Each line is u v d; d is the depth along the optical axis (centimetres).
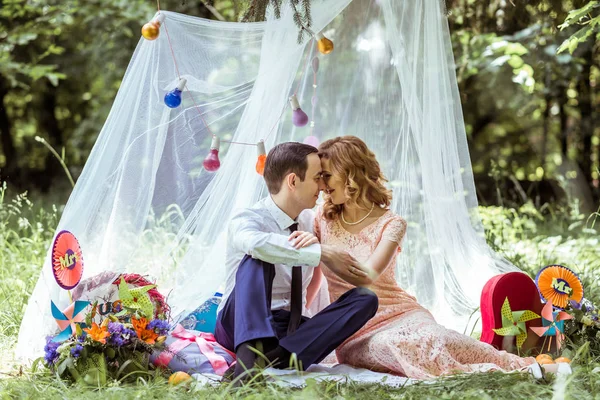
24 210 816
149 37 340
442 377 292
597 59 812
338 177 329
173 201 370
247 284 303
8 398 274
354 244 332
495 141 1081
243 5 392
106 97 1081
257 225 318
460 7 617
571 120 984
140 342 304
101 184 348
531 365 292
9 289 443
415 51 373
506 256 520
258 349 293
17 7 793
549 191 990
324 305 334
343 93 430
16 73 966
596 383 279
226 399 266
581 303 353
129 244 349
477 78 908
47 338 318
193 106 365
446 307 396
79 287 328
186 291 345
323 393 273
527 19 676
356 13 423
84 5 844
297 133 437
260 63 356
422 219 414
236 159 355
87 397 271
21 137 1265
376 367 318
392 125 421
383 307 330
